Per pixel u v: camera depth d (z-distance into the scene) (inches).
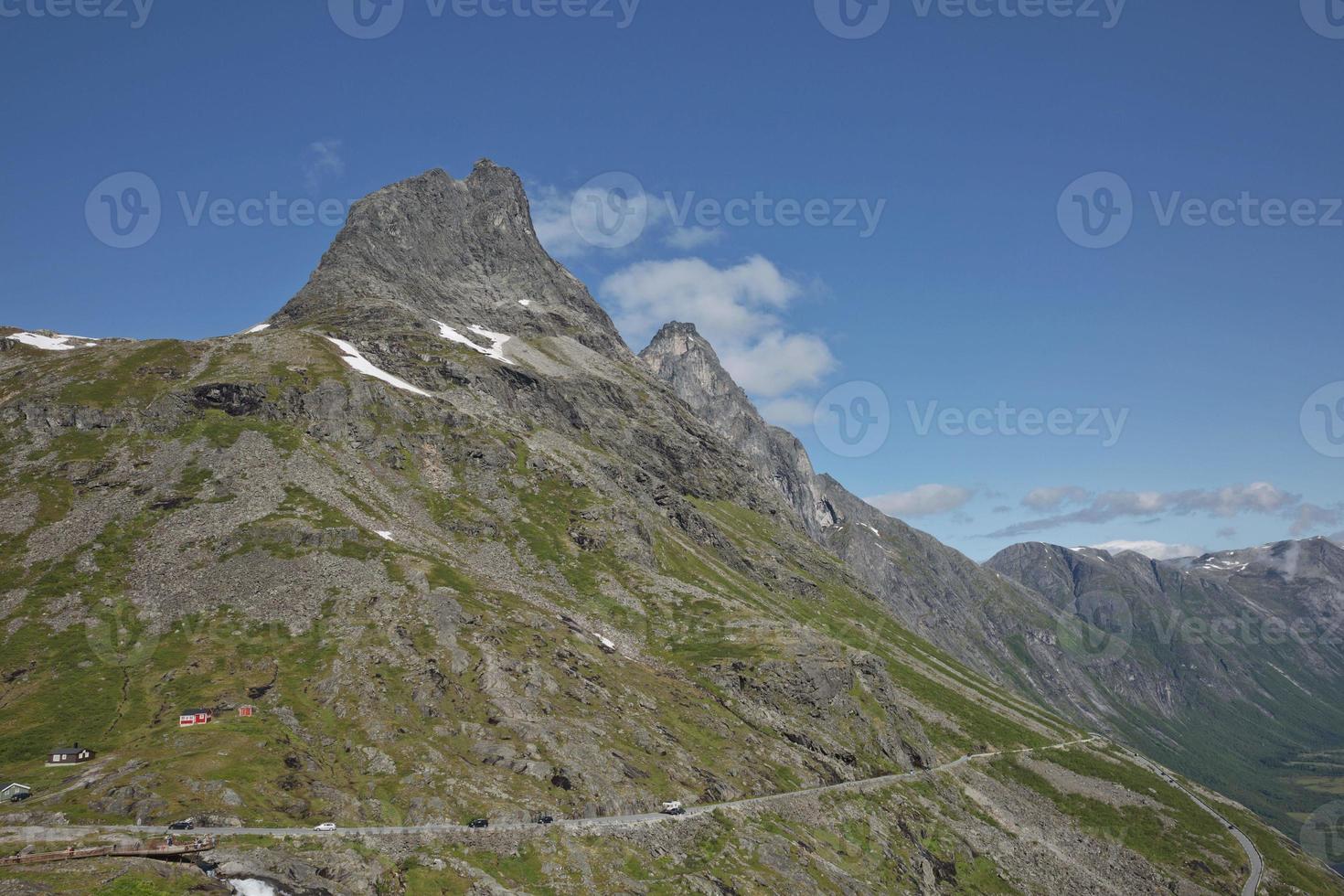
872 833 6899.6
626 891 4803.2
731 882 5280.5
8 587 6840.6
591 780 5728.3
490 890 4463.6
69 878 3666.3
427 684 6250.0
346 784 5142.7
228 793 4687.5
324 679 6131.9
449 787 5226.4
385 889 4261.8
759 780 6850.4
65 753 5034.5
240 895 3873.0
